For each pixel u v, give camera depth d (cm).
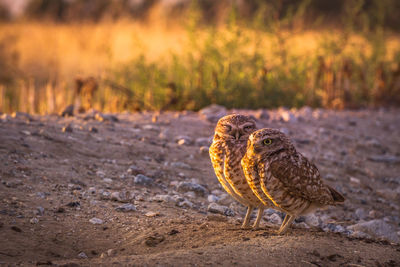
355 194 1155
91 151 1077
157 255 594
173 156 1163
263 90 1817
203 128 1403
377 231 927
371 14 2364
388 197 1167
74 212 769
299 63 2028
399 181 1263
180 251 606
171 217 809
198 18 1894
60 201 800
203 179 1066
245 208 949
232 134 713
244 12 2189
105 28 3191
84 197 836
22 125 1141
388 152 1488
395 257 648
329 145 1452
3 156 922
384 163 1396
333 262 609
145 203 865
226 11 2134
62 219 736
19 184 830
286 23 2006
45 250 634
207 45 1805
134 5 3409
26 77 1914
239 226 774
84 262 574
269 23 1977
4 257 594
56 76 1942
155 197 898
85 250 653
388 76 2209
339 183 1195
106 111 1634
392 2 2397
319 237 691
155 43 2670
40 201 784
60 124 1224
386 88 2180
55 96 1622
